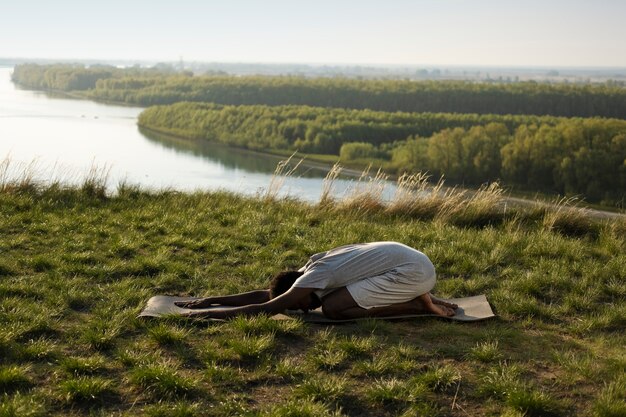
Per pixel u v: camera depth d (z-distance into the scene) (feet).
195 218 27.84
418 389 12.73
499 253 23.27
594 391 12.98
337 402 12.42
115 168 166.71
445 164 190.08
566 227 30.07
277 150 259.60
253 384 13.17
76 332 15.35
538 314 17.69
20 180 32.40
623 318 17.26
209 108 346.95
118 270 20.39
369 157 218.38
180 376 13.14
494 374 13.44
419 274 16.46
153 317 16.21
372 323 16.12
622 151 164.14
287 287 16.90
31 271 19.88
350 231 26.35
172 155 223.30
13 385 12.62
